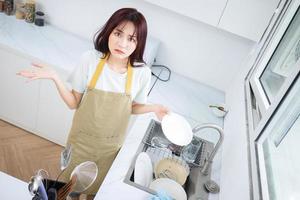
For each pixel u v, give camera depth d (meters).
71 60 2.10
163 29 2.31
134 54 1.42
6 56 2.10
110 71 1.46
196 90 2.38
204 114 2.10
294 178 1.06
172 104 2.11
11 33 2.20
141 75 1.53
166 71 2.49
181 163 1.58
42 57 2.04
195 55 2.37
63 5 2.35
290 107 1.16
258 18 1.84
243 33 1.92
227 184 1.38
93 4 2.29
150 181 1.50
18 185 1.22
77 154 1.69
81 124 1.59
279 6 1.72
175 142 1.43
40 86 2.17
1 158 2.25
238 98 1.86
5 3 2.37
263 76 1.62
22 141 2.43
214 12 1.90
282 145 1.23
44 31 2.37
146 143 1.67
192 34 2.28
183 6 1.92
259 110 1.41
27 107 2.34
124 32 1.31
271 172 1.13
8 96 2.33
